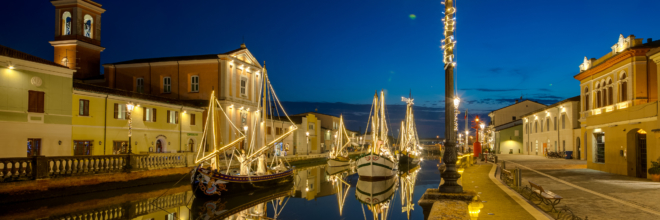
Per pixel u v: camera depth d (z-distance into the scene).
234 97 50.06
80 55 51.47
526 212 12.44
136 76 51.19
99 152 32.41
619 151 24.61
